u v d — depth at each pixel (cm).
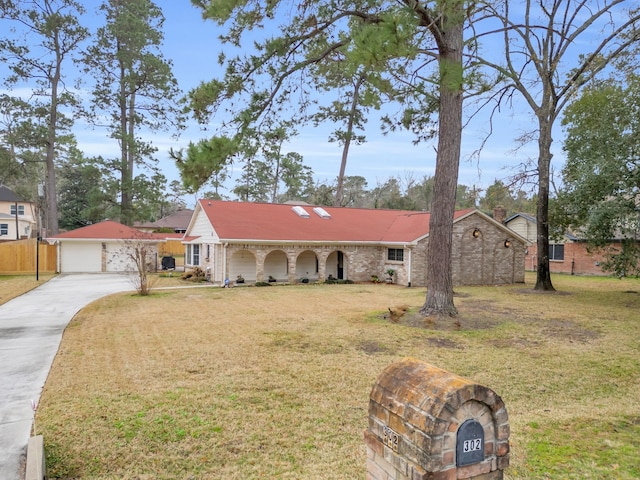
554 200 1888
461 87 948
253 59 960
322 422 516
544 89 1788
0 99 2794
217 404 569
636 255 1538
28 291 1830
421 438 236
